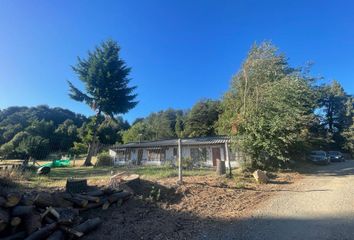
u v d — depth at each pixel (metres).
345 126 55.00
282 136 17.88
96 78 35.75
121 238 5.57
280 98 19.38
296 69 24.12
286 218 7.25
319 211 7.86
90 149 34.84
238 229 6.39
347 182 14.02
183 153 31.48
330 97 57.00
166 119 81.62
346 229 6.11
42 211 5.47
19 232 4.85
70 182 6.93
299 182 14.20
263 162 18.19
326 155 30.11
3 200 4.87
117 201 7.35
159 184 9.58
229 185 11.70
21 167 14.11
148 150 35.00
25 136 33.62
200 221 7.05
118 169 21.72
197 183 11.02
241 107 22.80
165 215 7.32
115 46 37.06
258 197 10.16
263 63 24.19
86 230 5.48
